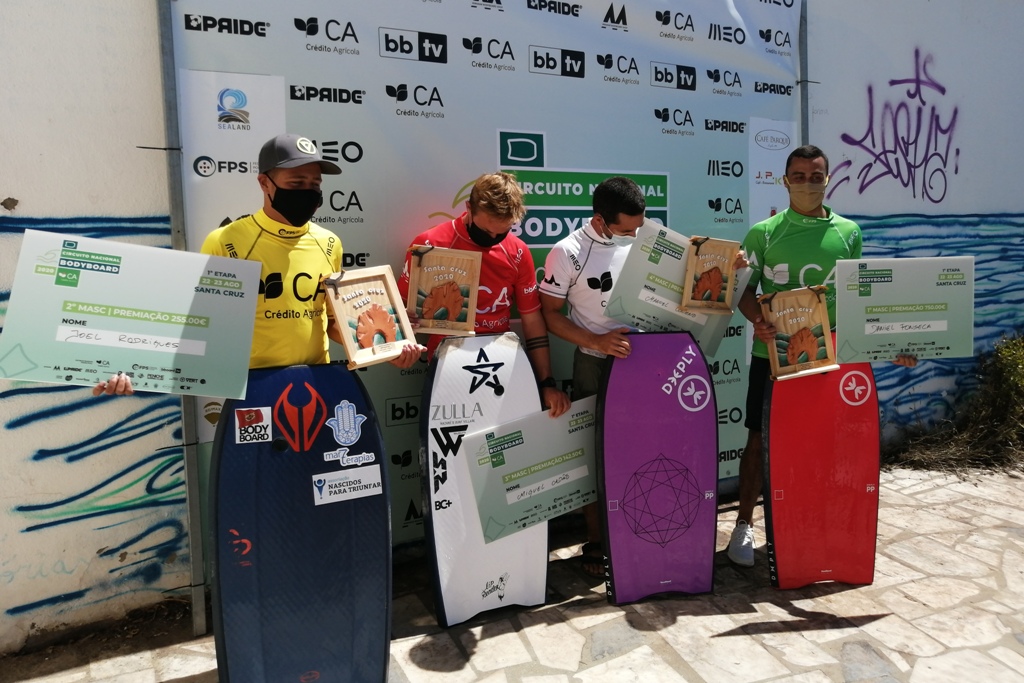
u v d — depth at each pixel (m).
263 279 2.15
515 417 2.71
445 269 2.53
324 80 2.78
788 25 3.82
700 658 2.41
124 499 2.64
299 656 2.14
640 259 2.75
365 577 2.21
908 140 4.36
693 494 2.86
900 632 2.56
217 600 2.05
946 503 3.80
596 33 3.31
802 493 2.88
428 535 2.59
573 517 3.52
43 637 2.54
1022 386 4.50
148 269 1.95
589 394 2.98
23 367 1.83
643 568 2.81
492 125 3.12
